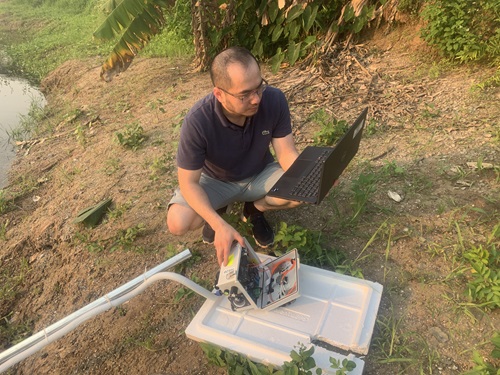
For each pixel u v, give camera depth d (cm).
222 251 236
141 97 641
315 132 432
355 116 441
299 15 571
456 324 239
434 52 518
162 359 256
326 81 521
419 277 267
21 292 373
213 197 287
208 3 623
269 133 270
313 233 302
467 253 261
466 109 416
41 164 546
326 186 235
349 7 554
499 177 323
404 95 461
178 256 243
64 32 1138
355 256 288
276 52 641
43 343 219
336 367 207
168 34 820
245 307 241
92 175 467
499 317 238
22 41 1166
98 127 589
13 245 414
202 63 668
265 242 302
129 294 233
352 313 241
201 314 246
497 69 454
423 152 368
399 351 229
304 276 262
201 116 249
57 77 848
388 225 305
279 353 220
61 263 374
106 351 277
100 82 733
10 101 802
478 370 209
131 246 346
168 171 428
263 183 286
